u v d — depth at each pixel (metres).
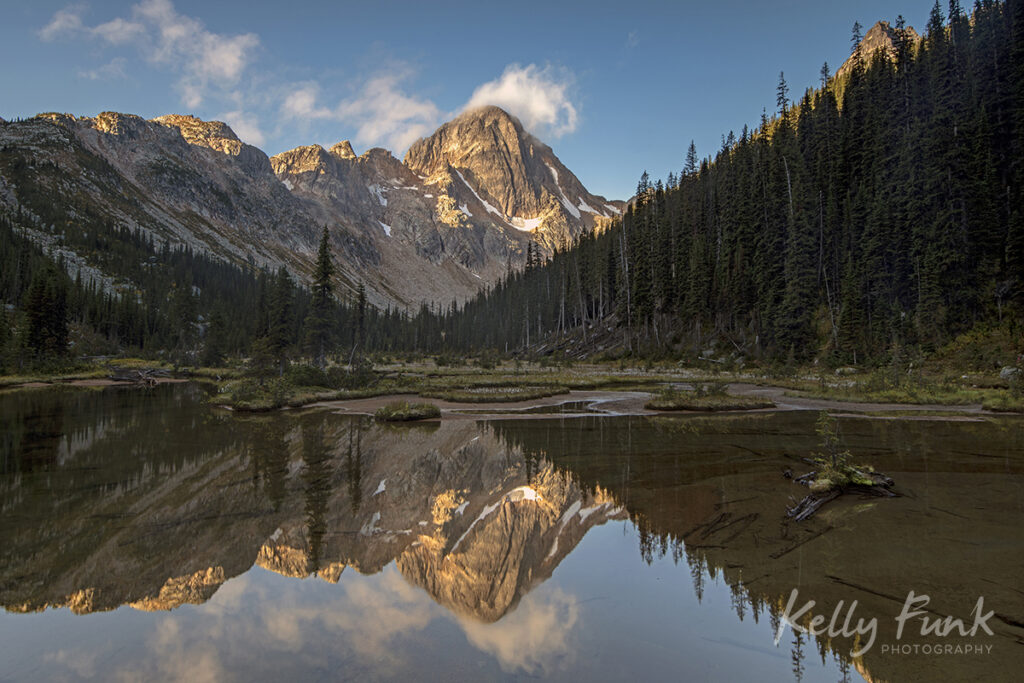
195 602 5.80
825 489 9.95
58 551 7.37
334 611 5.57
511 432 19.33
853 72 72.62
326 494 10.62
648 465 13.24
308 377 39.56
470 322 141.50
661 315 75.56
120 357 81.56
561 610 5.57
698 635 4.94
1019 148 44.66
